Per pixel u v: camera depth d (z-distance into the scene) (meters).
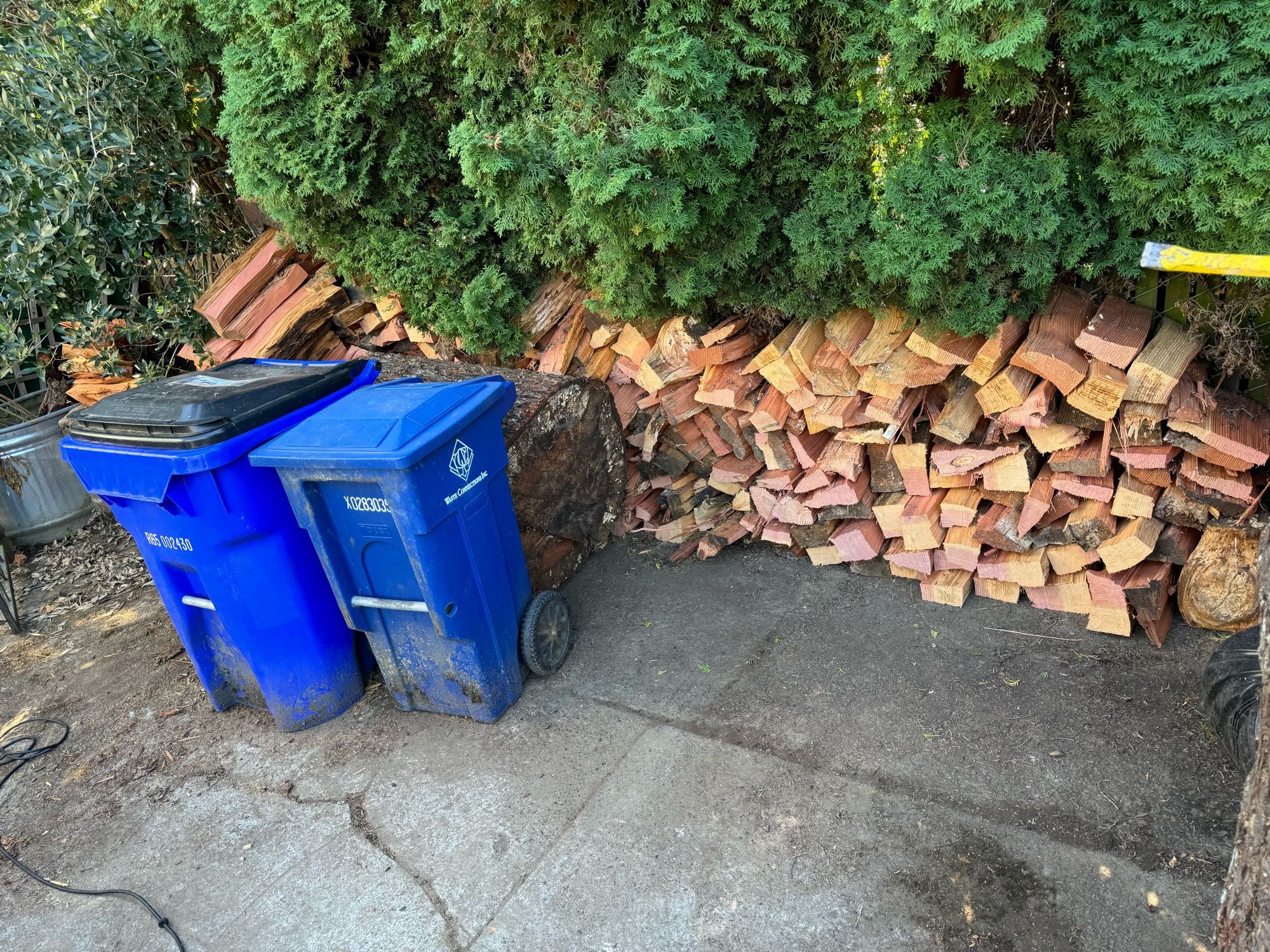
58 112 4.38
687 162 3.10
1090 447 3.22
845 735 3.07
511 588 3.35
